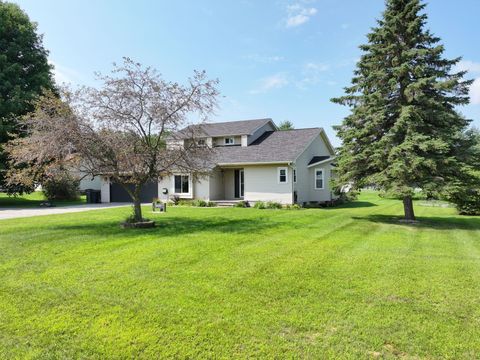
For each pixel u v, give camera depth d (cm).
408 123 1093
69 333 346
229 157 1969
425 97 1123
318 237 864
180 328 354
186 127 1061
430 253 688
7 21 2147
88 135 940
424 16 1139
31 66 2311
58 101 951
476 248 743
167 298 435
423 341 325
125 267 571
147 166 1018
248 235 881
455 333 340
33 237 837
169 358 301
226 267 573
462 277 522
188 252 679
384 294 449
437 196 1107
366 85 1223
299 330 349
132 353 309
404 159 1093
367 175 1225
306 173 2033
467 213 1480
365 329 350
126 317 380
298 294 449
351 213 1488
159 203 1569
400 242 805
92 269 560
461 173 1108
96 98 959
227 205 1889
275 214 1416
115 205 2073
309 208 1820
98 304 416
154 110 983
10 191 2102
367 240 827
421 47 1177
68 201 2550
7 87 2028
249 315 384
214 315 385
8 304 417
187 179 2020
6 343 327
